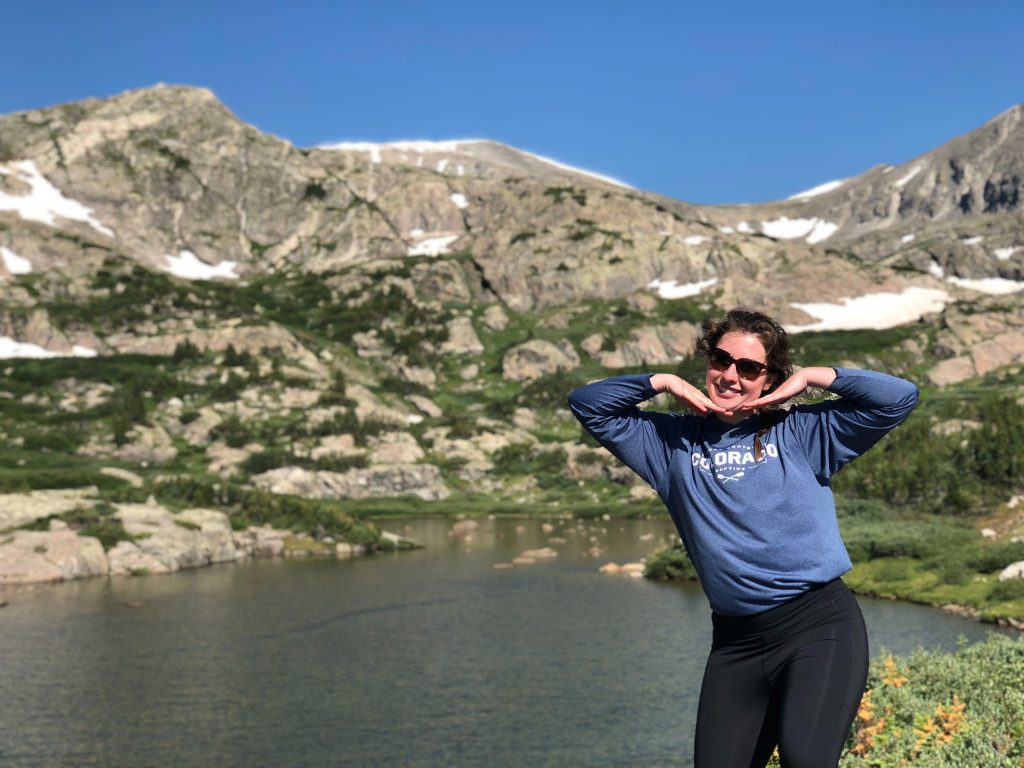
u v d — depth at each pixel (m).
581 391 5.10
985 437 86.88
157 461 162.00
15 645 53.12
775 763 8.12
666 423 5.09
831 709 4.30
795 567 4.53
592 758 32.72
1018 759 9.45
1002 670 13.39
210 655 50.31
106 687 44.16
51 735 37.25
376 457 167.88
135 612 63.00
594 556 89.94
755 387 4.75
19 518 88.44
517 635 53.69
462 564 86.19
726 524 4.66
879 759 9.74
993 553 63.25
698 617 57.66
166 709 40.53
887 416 4.46
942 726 10.77
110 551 83.75
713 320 4.99
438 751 34.19
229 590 72.19
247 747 35.38
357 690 42.91
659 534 110.50
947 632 49.44
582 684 42.75
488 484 164.88
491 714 38.56
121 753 34.94
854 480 88.62
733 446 4.78
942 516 79.31
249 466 158.88
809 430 4.68
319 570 83.75
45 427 167.25
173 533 88.75
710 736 4.69
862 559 69.75
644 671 44.78
